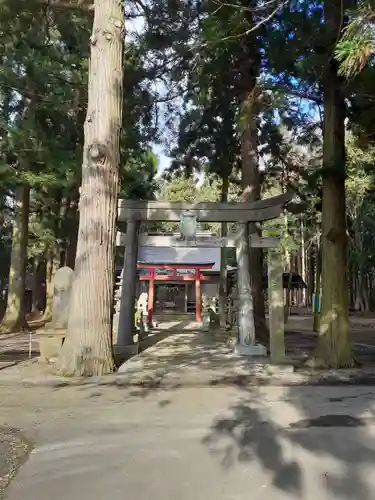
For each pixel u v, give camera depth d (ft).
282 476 13.24
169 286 125.90
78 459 14.76
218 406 22.17
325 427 18.47
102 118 30.73
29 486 12.60
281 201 38.99
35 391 25.49
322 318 33.65
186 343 47.60
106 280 30.32
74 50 44.83
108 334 30.27
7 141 44.06
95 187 30.27
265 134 56.59
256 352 38.45
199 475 13.37
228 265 70.33
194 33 41.73
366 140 36.40
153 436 17.25
